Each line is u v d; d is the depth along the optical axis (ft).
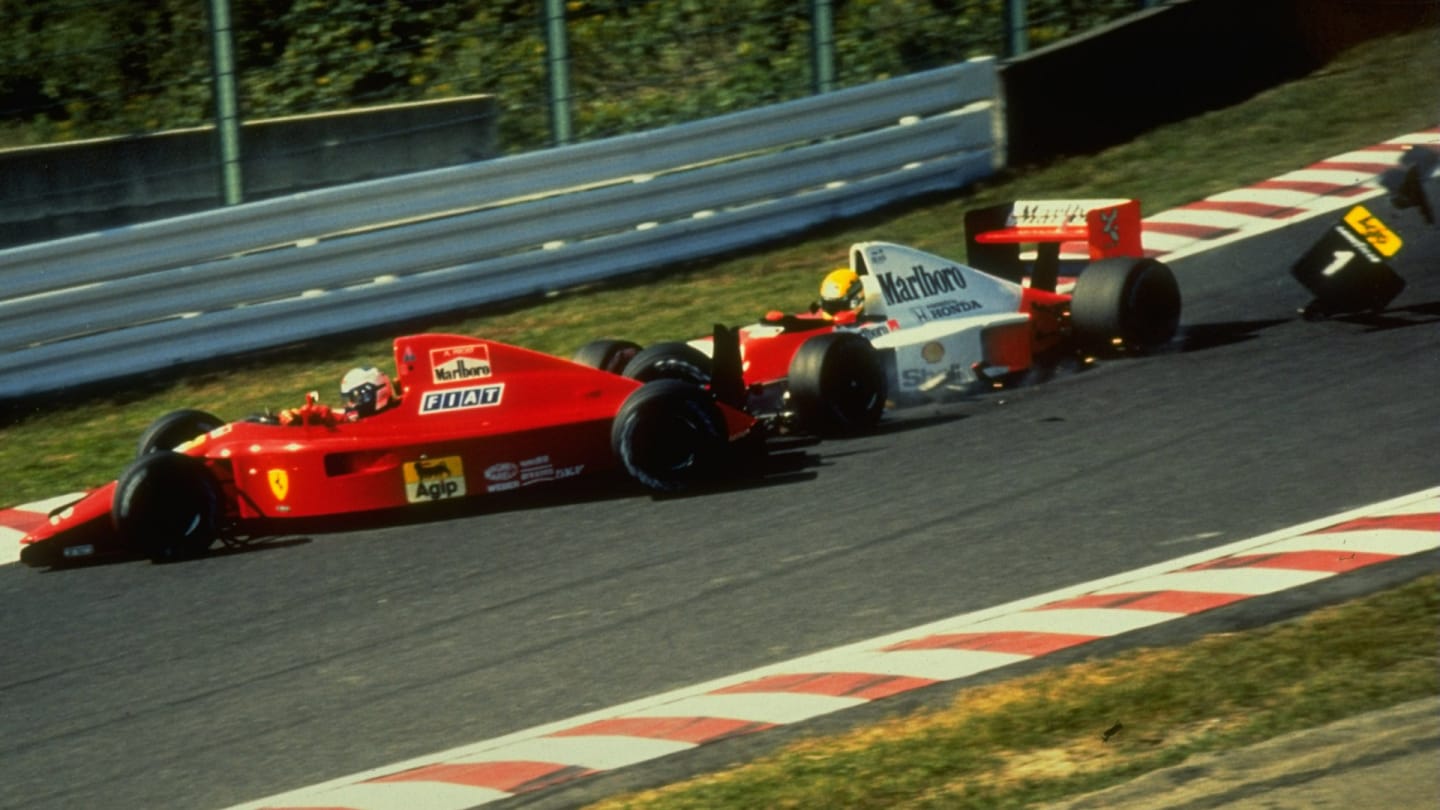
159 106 161.79
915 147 176.24
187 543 97.55
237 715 75.36
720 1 176.04
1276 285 135.23
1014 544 85.61
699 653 76.23
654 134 162.50
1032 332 120.67
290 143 166.20
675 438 99.86
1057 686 65.72
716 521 95.14
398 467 99.04
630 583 86.63
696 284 157.38
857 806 57.00
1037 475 96.48
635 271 163.22
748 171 167.12
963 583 80.94
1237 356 116.67
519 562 91.97
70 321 140.56
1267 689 62.39
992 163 181.57
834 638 75.92
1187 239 150.92
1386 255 118.42
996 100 180.86
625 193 161.17
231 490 99.96
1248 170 168.45
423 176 153.28
